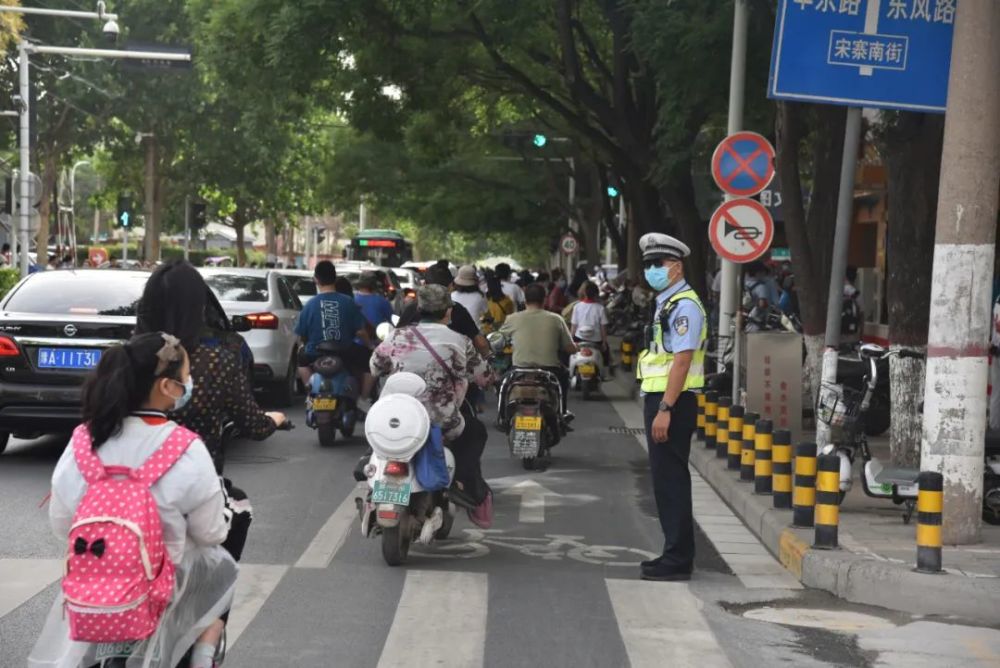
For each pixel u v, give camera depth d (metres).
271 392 18.55
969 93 8.80
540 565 8.92
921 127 11.84
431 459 8.70
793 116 14.77
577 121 26.61
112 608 4.15
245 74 26.48
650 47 17.98
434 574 8.50
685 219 24.53
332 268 15.05
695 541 10.12
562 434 13.97
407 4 24.17
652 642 6.96
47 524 9.77
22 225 29.39
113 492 4.27
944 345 8.98
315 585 8.10
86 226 111.88
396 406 8.50
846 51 10.19
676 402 8.56
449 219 55.84
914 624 7.52
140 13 44.25
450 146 33.50
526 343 13.79
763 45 17.73
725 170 14.64
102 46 43.94
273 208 58.41
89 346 12.50
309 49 24.42
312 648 6.69
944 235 8.93
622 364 26.89
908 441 12.25
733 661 6.65
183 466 4.40
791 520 9.93
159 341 4.48
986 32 8.78
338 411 14.73
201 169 51.59
